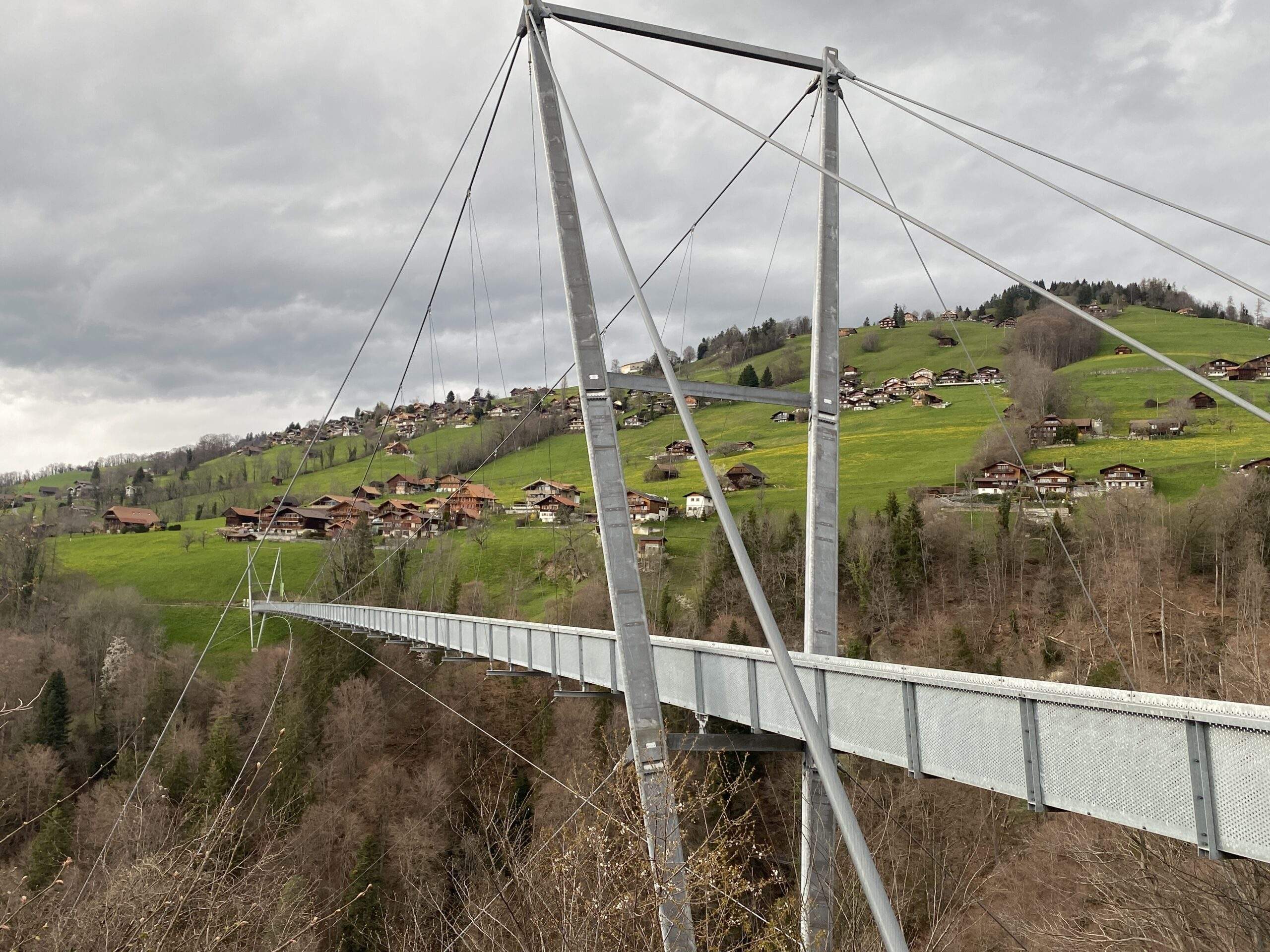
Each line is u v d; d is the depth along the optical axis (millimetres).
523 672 19859
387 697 52938
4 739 44312
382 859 28188
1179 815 6059
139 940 8023
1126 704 6387
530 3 14797
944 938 17281
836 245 15086
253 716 52781
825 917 10992
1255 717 5512
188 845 9125
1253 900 12625
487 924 10797
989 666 48156
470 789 42906
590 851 9523
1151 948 14562
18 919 7840
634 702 12109
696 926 9336
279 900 10516
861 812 24219
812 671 10164
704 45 15117
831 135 15469
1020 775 7332
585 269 13789
